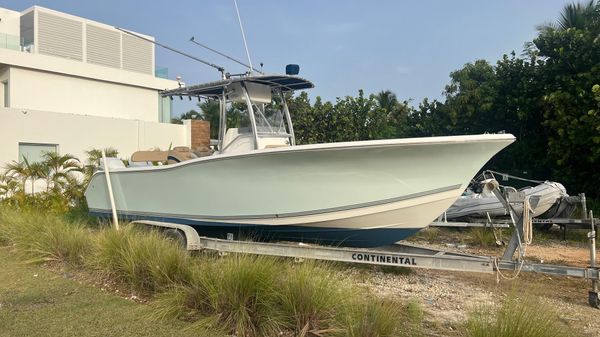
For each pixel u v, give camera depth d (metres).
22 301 4.97
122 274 5.50
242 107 7.33
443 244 9.12
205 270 4.65
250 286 4.16
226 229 6.86
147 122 21.77
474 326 3.53
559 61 14.08
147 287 5.20
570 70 14.06
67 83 22.14
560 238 10.14
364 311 3.91
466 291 5.61
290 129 7.61
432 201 5.71
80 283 5.66
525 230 5.26
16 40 20.83
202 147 8.02
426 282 6.05
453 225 9.85
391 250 6.45
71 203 11.89
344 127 19.11
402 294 5.43
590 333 4.19
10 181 12.38
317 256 5.64
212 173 6.47
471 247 8.79
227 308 4.22
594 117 12.28
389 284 5.92
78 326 4.21
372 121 19.73
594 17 15.31
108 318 4.42
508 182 14.72
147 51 25.75
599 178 13.37
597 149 12.42
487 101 16.59
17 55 20.27
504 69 16.75
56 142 18.69
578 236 10.23
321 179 5.88
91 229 7.78
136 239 5.66
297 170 5.90
